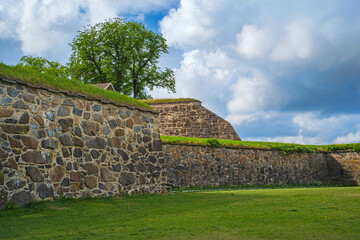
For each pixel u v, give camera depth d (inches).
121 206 432.5
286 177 1200.8
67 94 508.1
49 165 454.6
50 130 469.1
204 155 1011.3
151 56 2089.1
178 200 499.8
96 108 556.4
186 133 1598.2
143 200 506.0
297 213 325.7
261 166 1143.6
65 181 473.7
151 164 651.5
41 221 318.0
